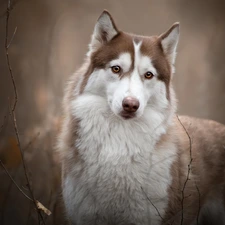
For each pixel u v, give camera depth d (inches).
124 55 368.5
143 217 372.2
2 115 655.8
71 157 379.2
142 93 360.8
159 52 382.9
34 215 468.1
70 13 1119.0
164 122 382.0
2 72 717.9
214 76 1109.1
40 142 559.8
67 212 391.9
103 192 370.6
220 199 438.6
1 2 761.0
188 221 410.6
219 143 445.7
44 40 864.3
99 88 372.8
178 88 1043.3
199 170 413.7
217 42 1217.4
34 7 864.3
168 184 373.7
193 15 1330.0
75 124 378.9
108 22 380.8
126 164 368.5
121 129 371.6
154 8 1373.0
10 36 783.7
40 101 706.8
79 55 1100.5
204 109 909.8
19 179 531.8
